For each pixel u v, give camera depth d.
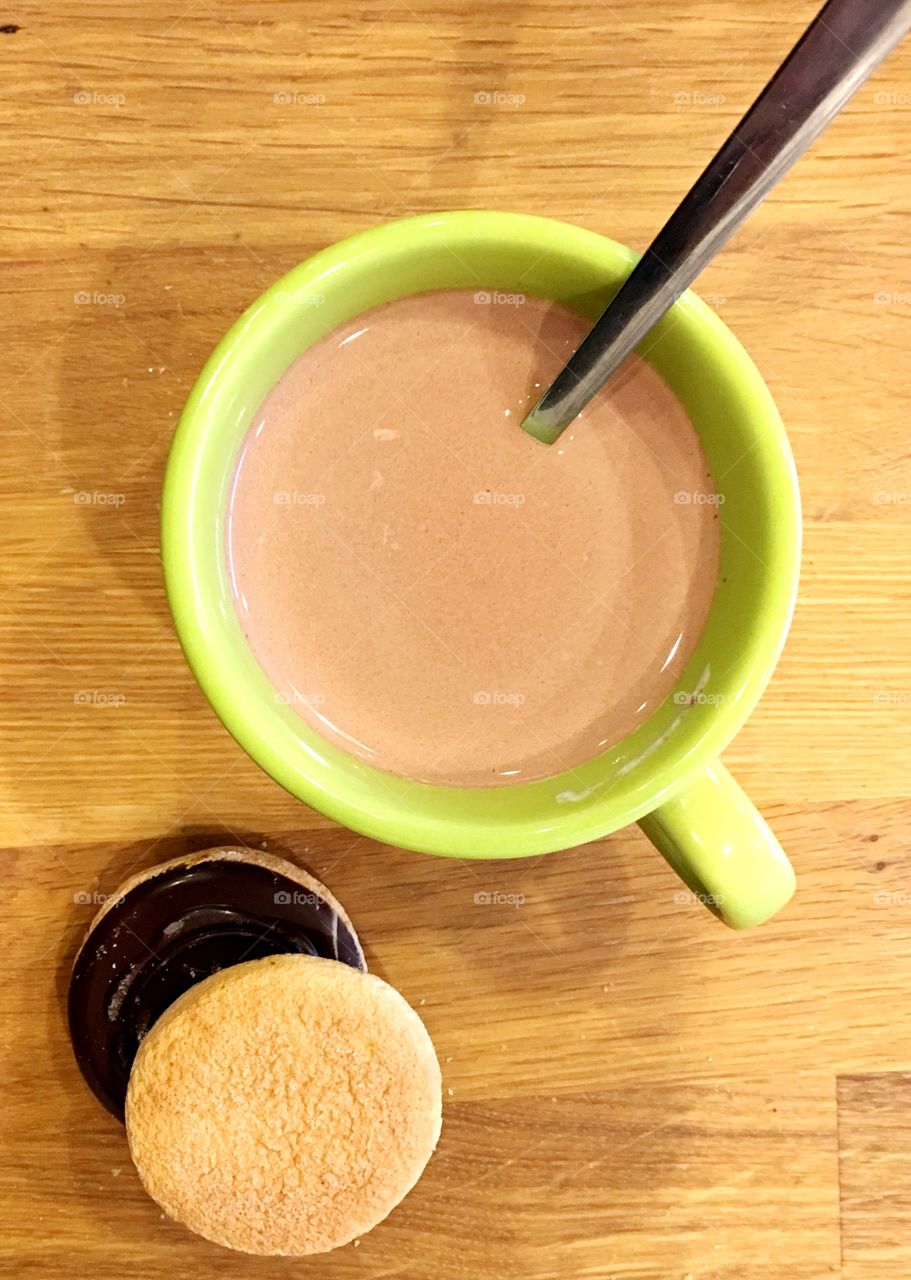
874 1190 0.30
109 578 0.28
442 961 0.30
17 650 0.28
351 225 0.28
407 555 0.26
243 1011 0.27
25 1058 0.29
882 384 0.29
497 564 0.26
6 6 0.27
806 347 0.29
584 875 0.30
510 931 0.30
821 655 0.29
